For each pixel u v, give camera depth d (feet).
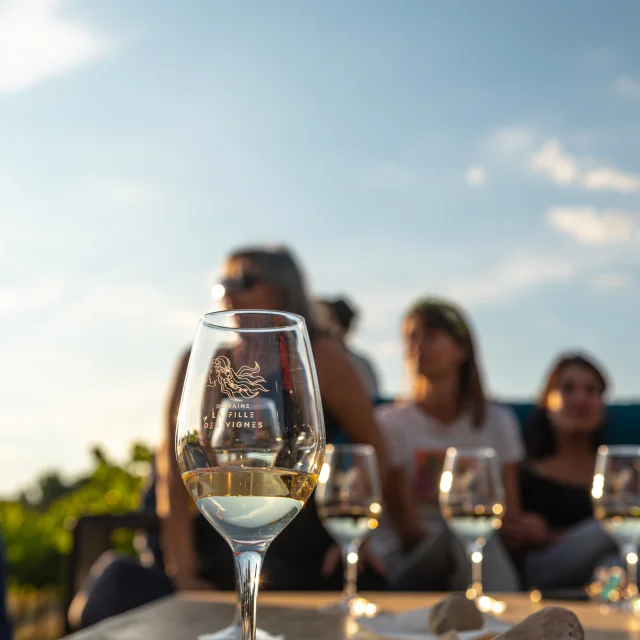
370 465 5.12
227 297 8.36
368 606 4.53
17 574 18.11
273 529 2.32
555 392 12.09
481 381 11.16
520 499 11.83
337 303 13.66
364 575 7.96
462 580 8.17
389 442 10.83
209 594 5.31
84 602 8.25
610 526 4.99
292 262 8.60
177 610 4.32
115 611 8.00
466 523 5.19
